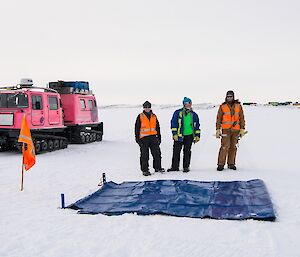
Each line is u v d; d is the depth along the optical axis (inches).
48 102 584.4
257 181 301.3
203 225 203.0
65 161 471.5
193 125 374.9
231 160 384.5
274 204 241.3
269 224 203.6
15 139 545.6
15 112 530.0
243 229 195.8
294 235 186.9
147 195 264.4
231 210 226.4
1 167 419.8
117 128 1129.4
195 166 415.5
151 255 164.9
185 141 374.9
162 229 197.8
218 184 296.5
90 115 746.8
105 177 331.9
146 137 364.8
